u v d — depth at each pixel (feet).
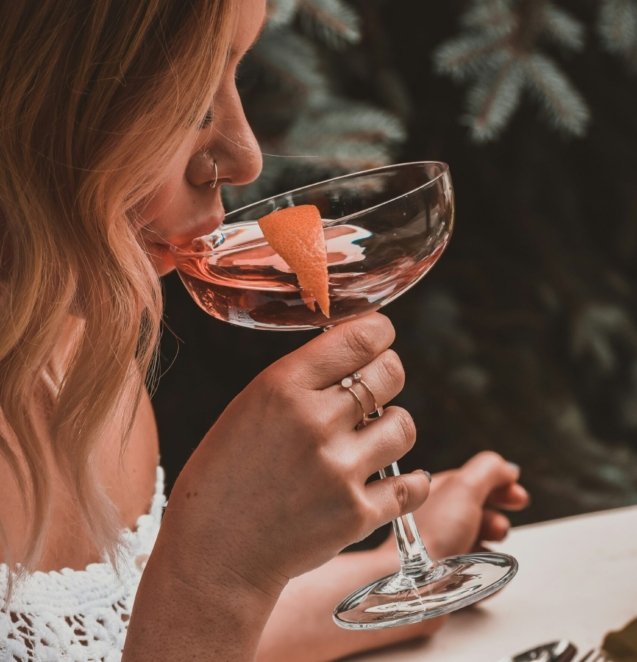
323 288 2.71
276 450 2.69
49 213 2.85
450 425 7.96
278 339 8.41
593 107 8.65
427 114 8.30
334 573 3.94
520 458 7.92
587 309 8.49
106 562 3.49
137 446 3.96
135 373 3.37
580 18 8.00
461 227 8.90
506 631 3.57
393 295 2.95
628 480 7.91
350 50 7.61
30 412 3.03
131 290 2.92
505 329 8.77
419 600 3.08
